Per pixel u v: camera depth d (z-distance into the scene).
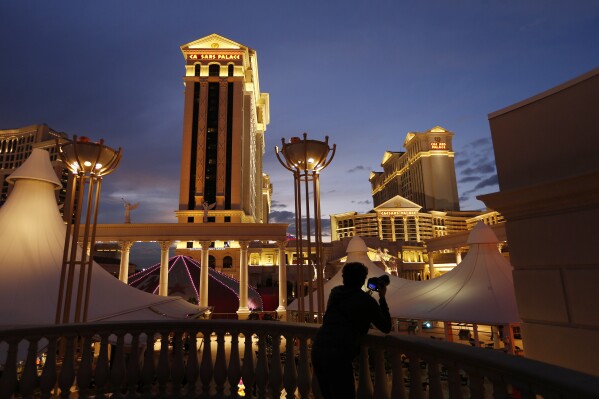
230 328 4.69
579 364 4.48
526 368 1.97
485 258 15.37
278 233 33.62
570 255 4.66
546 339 4.93
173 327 4.86
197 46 79.25
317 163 9.78
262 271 64.88
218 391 4.59
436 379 2.68
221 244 63.06
